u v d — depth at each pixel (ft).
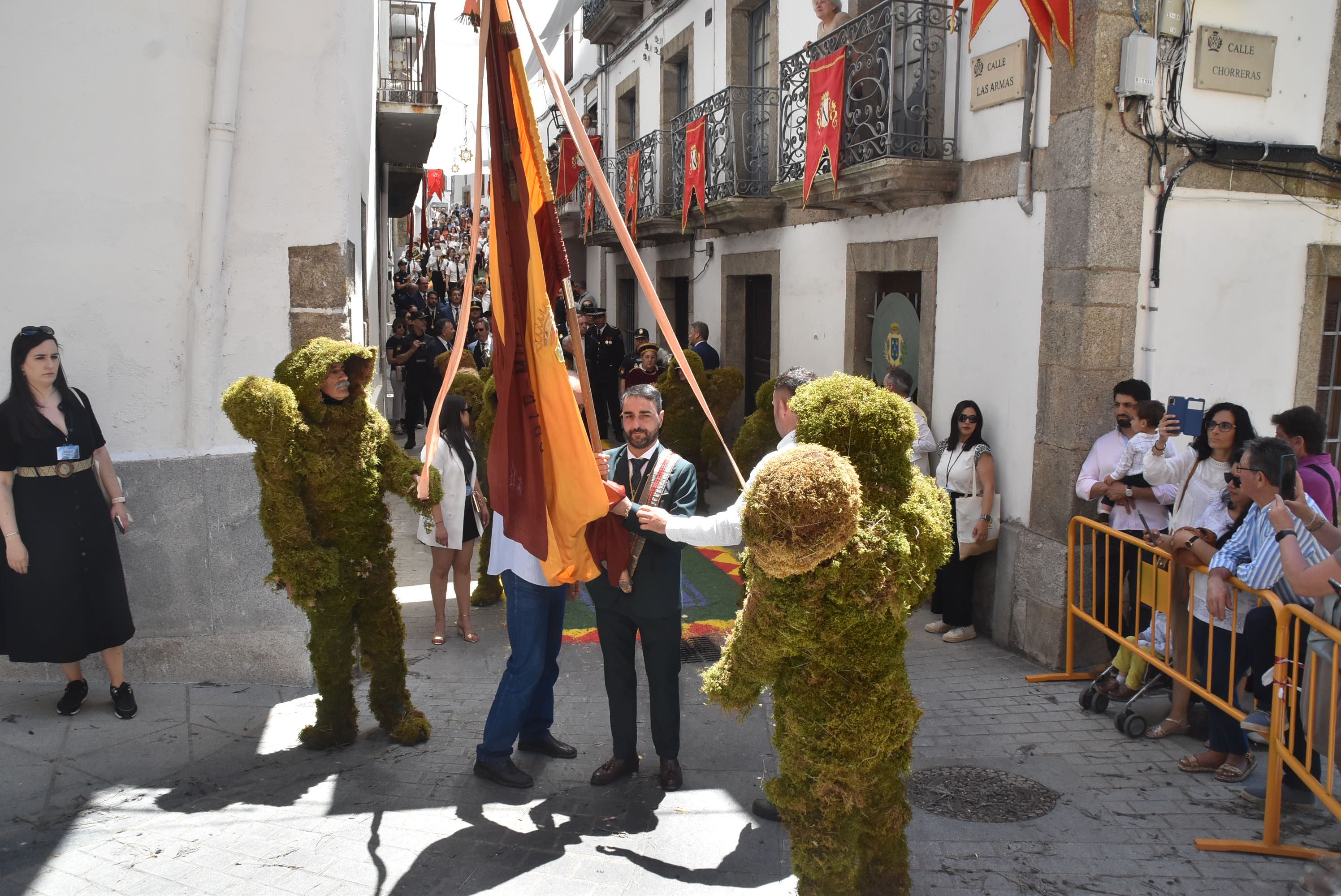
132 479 16.52
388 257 57.16
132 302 16.49
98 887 11.07
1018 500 20.75
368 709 17.02
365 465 14.43
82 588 14.96
